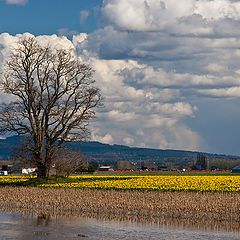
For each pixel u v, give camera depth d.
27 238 44.03
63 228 48.91
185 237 43.66
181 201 59.03
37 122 93.25
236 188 73.06
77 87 93.31
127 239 43.22
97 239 43.38
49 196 68.94
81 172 145.25
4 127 92.50
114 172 156.38
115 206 60.09
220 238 43.09
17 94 92.31
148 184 81.81
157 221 52.09
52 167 99.62
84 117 93.88
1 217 56.38
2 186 89.62
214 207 55.59
